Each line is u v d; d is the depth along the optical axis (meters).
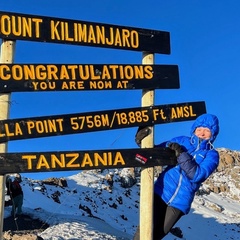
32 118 4.98
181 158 4.84
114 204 71.81
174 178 5.00
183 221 77.56
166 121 5.35
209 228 78.56
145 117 5.30
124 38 5.40
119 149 5.16
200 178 4.83
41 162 4.95
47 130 5.00
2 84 4.93
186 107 5.43
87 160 5.07
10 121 4.93
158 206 5.04
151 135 5.31
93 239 16.72
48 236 15.88
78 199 63.72
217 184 123.00
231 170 135.12
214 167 4.88
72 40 5.21
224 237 75.75
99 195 73.44
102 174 86.06
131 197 82.19
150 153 5.19
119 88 5.27
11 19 5.04
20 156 4.90
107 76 5.23
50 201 52.88
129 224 64.69
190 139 5.11
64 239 15.83
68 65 5.13
